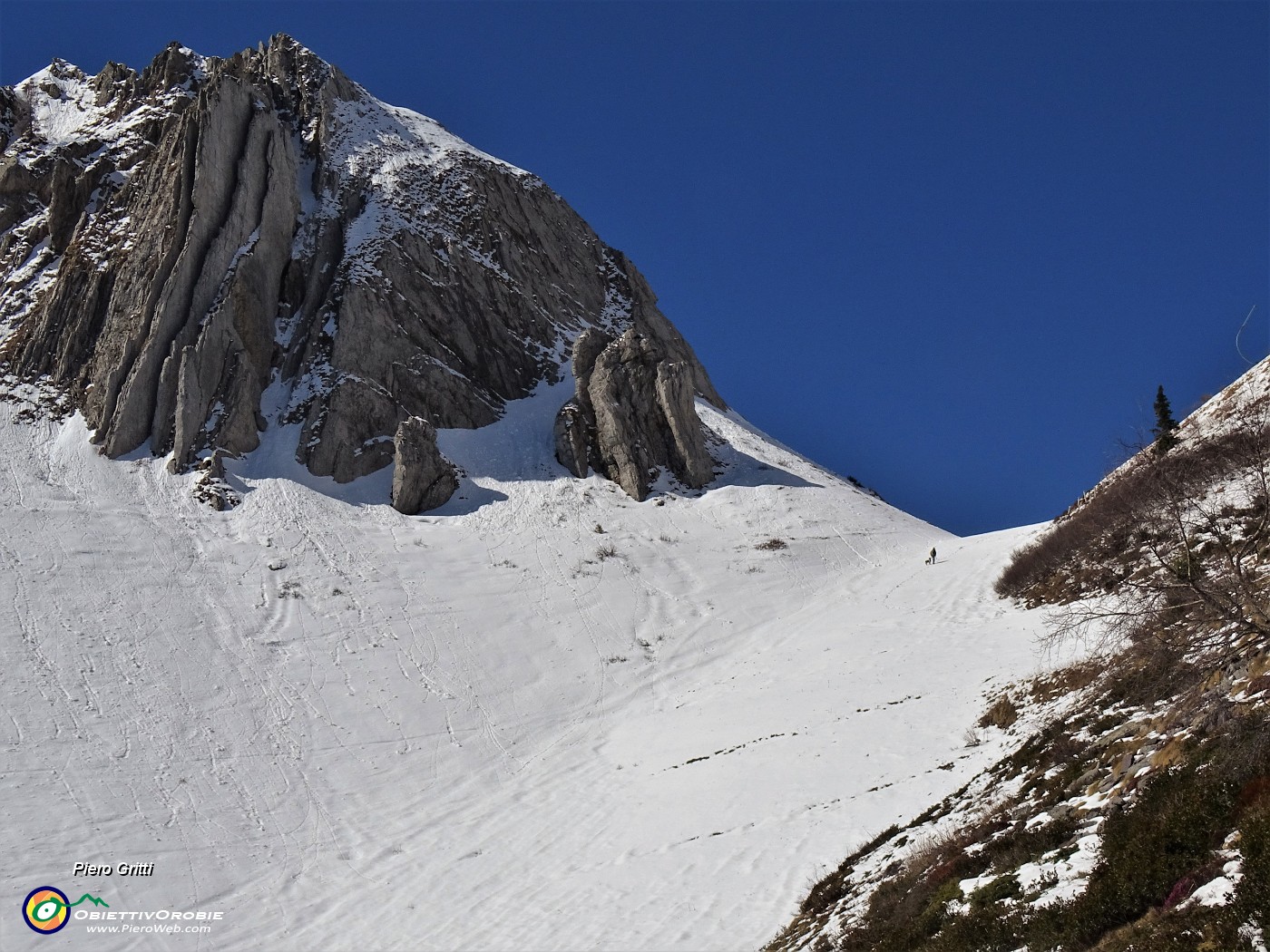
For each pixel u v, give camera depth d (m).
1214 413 22.83
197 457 63.31
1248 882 10.64
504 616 51.84
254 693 42.94
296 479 64.19
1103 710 20.70
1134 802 14.52
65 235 79.44
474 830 34.62
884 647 43.72
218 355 68.06
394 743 41.25
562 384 79.75
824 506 67.81
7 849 31.27
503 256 86.81
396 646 48.06
